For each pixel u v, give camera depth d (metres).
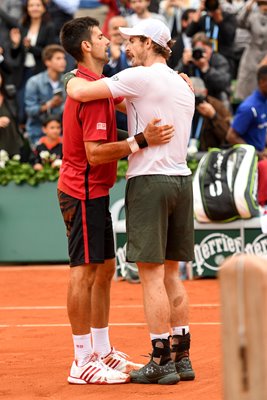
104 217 12.88
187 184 12.71
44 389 12.45
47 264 28.81
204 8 31.12
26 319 19.33
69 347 15.88
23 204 28.41
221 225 24.28
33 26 32.47
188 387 12.26
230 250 24.30
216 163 24.17
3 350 15.70
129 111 12.53
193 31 30.95
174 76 12.56
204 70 28.89
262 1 30.86
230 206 23.77
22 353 15.38
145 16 31.72
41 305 21.39
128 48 12.71
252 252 24.08
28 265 28.80
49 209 28.27
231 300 6.33
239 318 6.30
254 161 23.98
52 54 30.05
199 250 24.58
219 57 29.19
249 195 23.73
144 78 12.27
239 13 32.78
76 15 33.53
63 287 24.27
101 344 13.49
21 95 31.97
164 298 12.39
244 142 25.61
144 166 12.38
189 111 12.66
